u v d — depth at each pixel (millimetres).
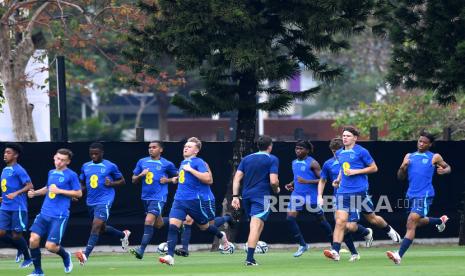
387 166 82938
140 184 79000
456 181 84000
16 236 59219
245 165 57031
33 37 102875
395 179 82938
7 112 100000
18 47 91062
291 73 73125
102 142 78250
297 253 66750
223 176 80500
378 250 76312
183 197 58281
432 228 83688
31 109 92500
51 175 52844
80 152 77750
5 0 90062
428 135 57500
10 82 90375
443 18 73562
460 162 84062
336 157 61031
